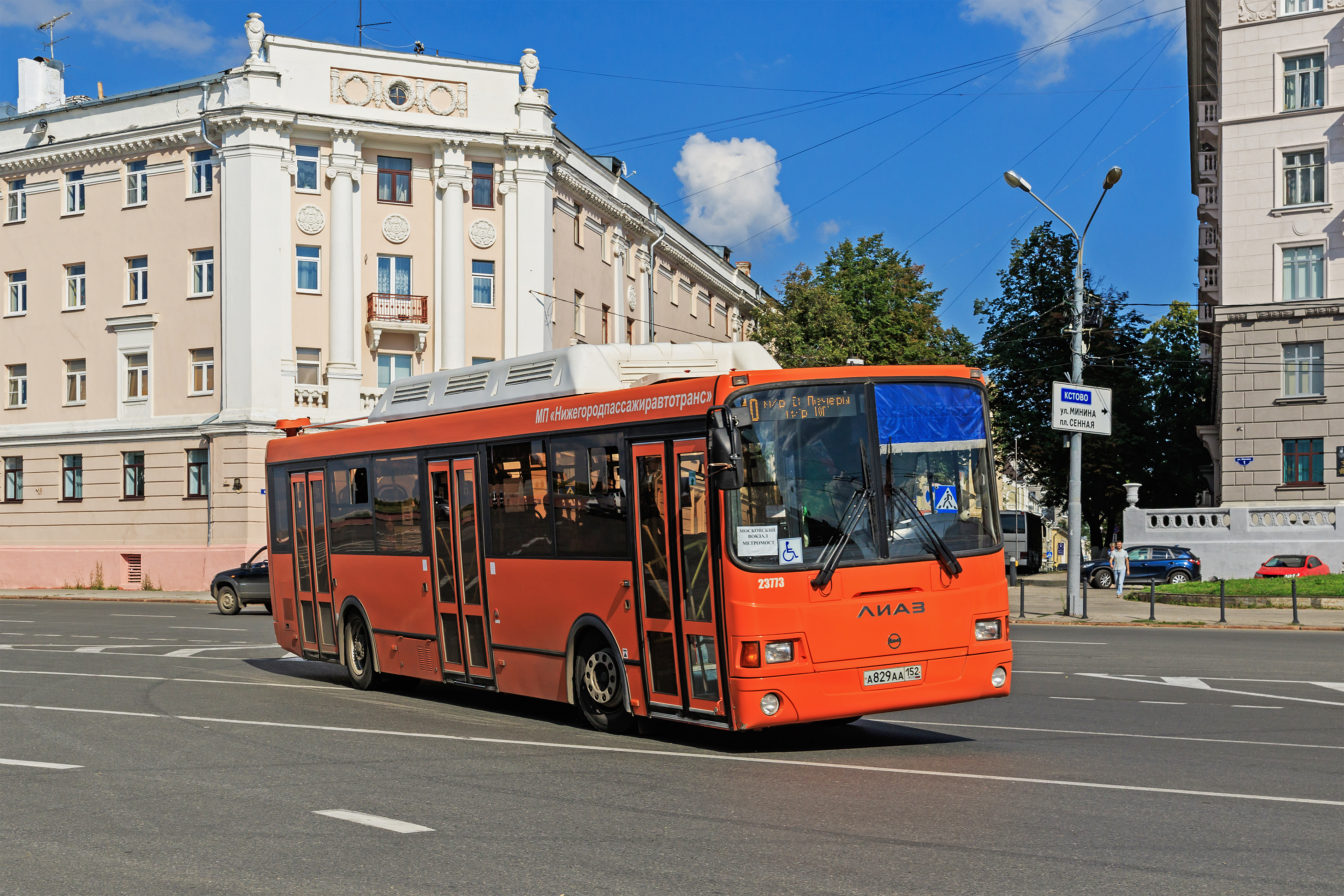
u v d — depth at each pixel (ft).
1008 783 27.78
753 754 32.32
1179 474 206.90
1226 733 35.78
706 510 31.68
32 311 153.48
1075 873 19.88
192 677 52.95
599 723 36.24
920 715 40.29
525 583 38.96
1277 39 139.13
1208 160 183.42
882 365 33.22
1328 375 135.23
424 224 143.02
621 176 177.78
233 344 137.28
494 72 144.77
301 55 138.51
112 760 32.24
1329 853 21.13
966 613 32.83
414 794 27.22
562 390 38.99
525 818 24.62
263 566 101.60
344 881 20.07
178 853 22.18
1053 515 288.10
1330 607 96.37
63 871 21.11
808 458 31.83
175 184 143.84
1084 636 76.28
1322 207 136.36
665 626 33.22
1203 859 20.76
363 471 48.47
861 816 24.36
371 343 140.05
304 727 38.17
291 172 138.21
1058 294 179.93
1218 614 94.79
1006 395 181.98
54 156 150.92
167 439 141.90
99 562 145.18
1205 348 203.72
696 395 32.27
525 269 144.97
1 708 42.88
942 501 33.09
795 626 30.86
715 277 219.61
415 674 45.01
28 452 151.84
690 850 21.72
